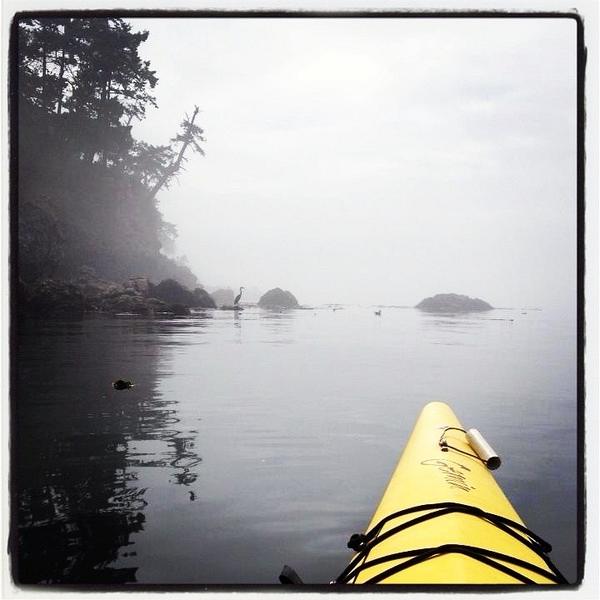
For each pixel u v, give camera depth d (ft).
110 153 96.32
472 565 8.89
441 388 30.73
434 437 15.58
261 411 24.53
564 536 14.39
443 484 11.91
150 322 63.67
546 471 18.69
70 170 90.38
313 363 38.11
